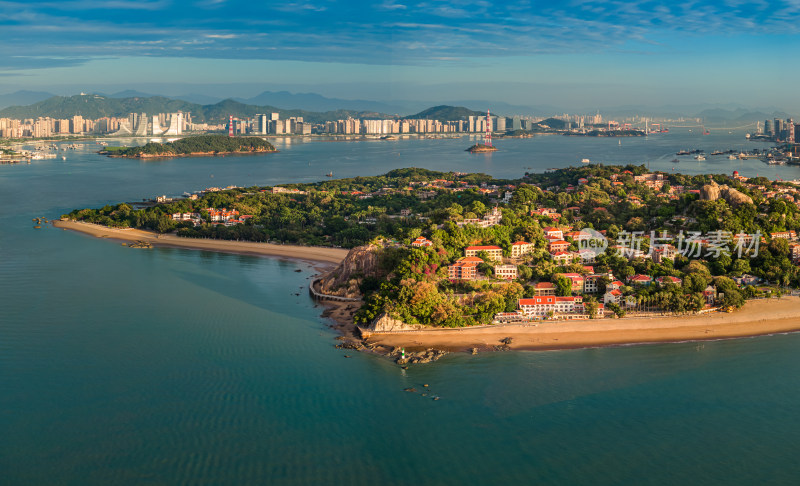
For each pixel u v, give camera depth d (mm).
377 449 169375
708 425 182750
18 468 160500
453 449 169875
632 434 177750
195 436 174875
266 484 154375
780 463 164000
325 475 158000
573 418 186375
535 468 161625
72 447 169500
